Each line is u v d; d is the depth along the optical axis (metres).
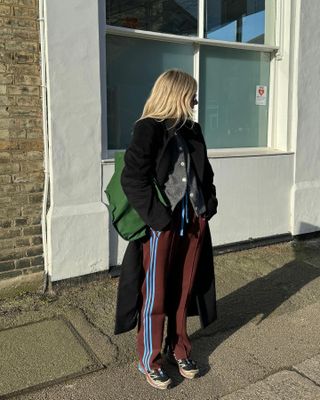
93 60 4.11
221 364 3.15
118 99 4.68
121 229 2.74
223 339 3.48
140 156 2.57
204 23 5.15
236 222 5.31
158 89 2.75
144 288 2.85
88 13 4.02
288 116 5.61
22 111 3.92
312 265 4.99
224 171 5.13
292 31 5.46
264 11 5.60
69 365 3.09
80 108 4.09
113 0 4.50
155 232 2.71
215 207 2.94
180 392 2.84
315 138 5.76
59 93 3.97
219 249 5.20
